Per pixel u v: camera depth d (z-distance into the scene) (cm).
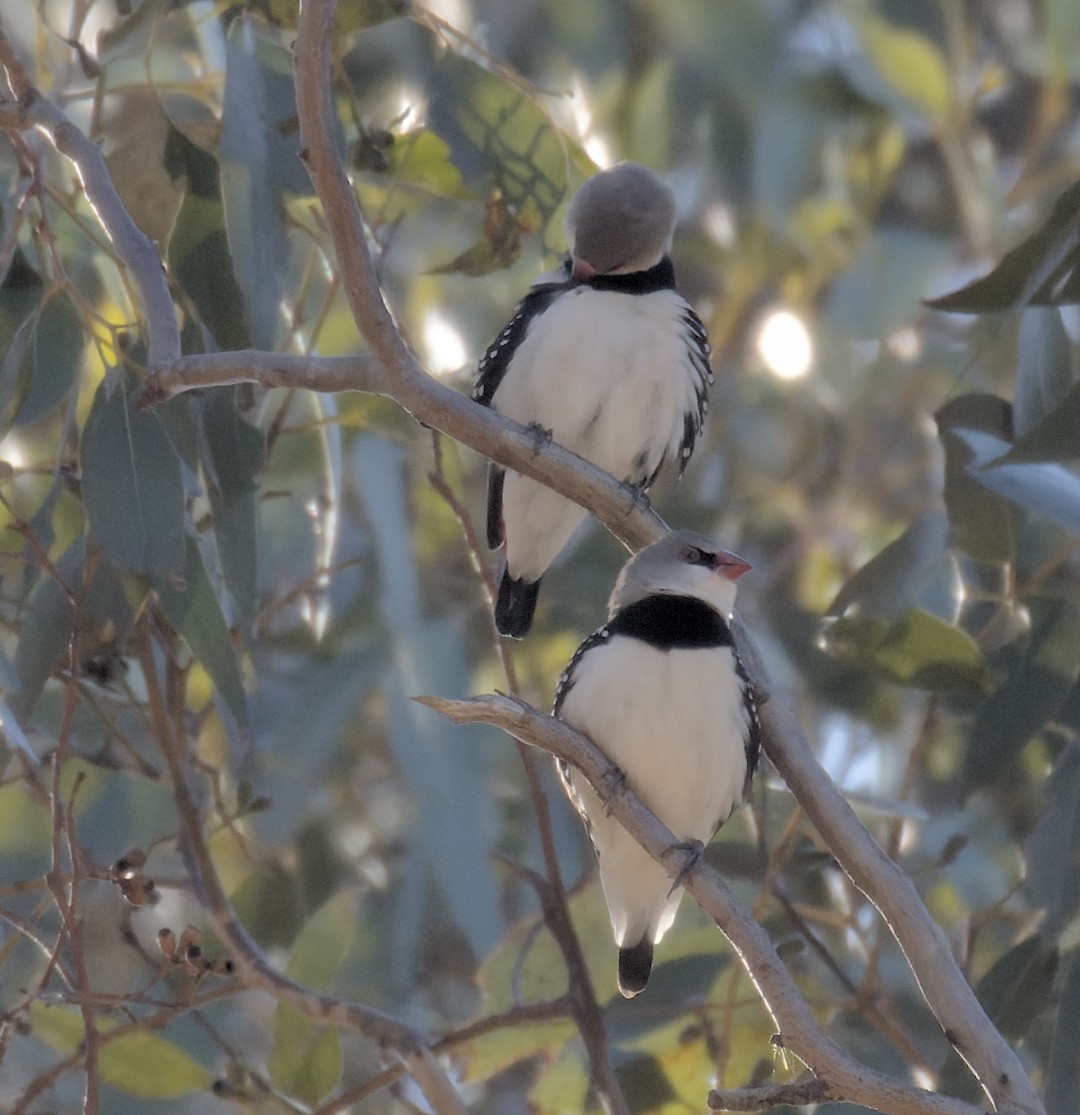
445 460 1183
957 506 1003
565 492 853
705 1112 1047
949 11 1422
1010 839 1148
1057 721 957
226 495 908
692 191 1472
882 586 1017
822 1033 675
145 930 1212
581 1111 1060
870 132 1485
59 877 832
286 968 1053
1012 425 983
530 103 1054
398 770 1184
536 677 1268
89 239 970
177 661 990
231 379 782
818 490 1472
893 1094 654
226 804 1122
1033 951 935
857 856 742
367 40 1152
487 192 1054
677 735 832
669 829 811
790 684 1281
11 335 902
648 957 891
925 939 716
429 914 1238
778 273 1503
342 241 738
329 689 1150
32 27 1180
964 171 1459
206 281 928
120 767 1020
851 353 1498
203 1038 1083
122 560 874
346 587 1196
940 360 1502
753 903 1077
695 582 862
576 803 881
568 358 992
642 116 1411
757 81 1398
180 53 1083
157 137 956
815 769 782
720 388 1499
